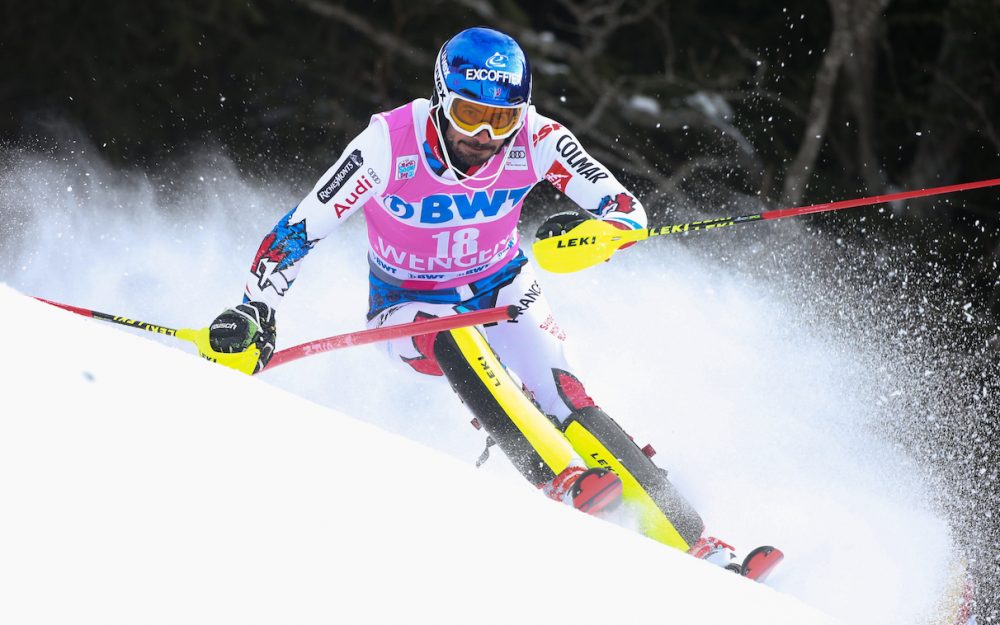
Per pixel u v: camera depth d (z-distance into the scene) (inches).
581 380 486.9
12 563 191.6
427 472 287.9
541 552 269.3
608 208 475.5
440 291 504.4
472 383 443.5
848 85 1710.1
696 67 1732.3
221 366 311.3
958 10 1675.7
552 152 480.1
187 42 1680.6
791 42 1781.5
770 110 1740.9
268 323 440.1
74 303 973.8
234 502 233.1
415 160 463.2
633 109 1689.2
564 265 450.6
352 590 222.2
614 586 268.5
